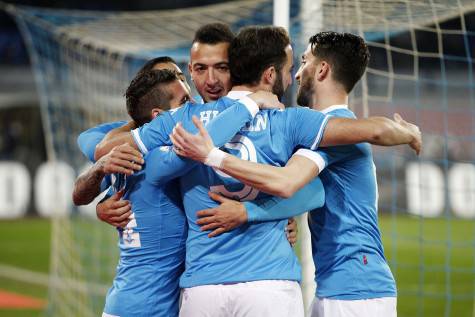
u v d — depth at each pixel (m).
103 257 36.62
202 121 10.70
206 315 10.49
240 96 10.84
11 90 67.44
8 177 60.09
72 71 28.97
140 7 73.94
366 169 11.26
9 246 46.78
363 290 10.93
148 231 11.34
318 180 11.03
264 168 10.07
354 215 11.16
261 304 10.27
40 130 63.62
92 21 25.52
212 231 10.62
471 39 62.16
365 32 20.77
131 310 11.27
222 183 10.63
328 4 17.06
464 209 57.00
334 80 11.30
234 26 25.77
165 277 11.40
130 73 30.05
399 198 57.34
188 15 24.69
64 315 26.19
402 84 60.16
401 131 10.55
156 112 11.60
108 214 11.43
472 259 39.69
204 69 11.52
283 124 10.68
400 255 41.38
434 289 31.67
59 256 29.67
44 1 71.62
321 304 11.28
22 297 31.03
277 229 10.77
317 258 11.42
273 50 10.74
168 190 11.28
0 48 69.69
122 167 10.88
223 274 10.42
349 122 10.39
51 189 59.78
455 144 57.38
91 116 29.77
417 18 18.36
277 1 16.00
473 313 27.05
